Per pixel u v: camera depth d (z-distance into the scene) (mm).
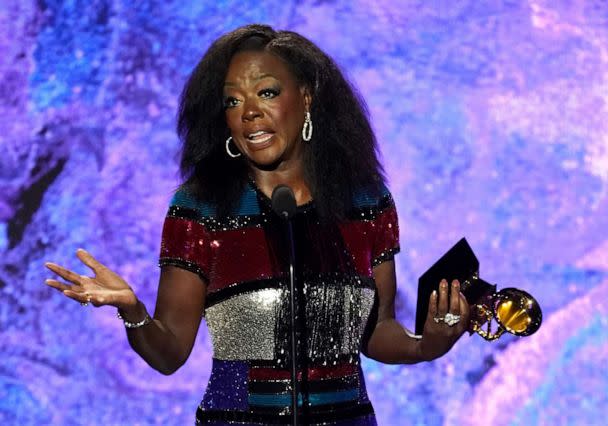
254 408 9844
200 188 10180
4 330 21234
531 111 22000
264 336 9906
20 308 21312
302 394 9820
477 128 21938
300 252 10062
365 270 10375
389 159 21781
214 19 21781
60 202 21531
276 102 10086
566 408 21797
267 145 10070
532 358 21797
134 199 21641
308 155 10430
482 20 22000
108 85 21750
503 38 22031
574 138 22047
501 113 21969
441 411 21625
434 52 21953
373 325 10828
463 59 21969
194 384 21438
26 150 21578
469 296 10156
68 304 21391
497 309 10039
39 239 21438
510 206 21922
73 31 21766
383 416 21531
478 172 21906
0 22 21688
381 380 21625
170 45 21766
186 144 10367
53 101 21688
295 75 10281
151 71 21781
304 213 10234
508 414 21719
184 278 10055
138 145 21688
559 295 21938
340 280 10109
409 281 21688
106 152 21672
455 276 10133
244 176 10281
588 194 22031
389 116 21828
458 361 21719
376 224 10609
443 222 21828
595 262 21953
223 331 10062
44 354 21266
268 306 9914
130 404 21281
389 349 10766
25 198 21500
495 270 21844
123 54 21750
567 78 22062
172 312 10023
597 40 22109
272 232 10055
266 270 9961
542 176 21984
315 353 9914
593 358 21859
